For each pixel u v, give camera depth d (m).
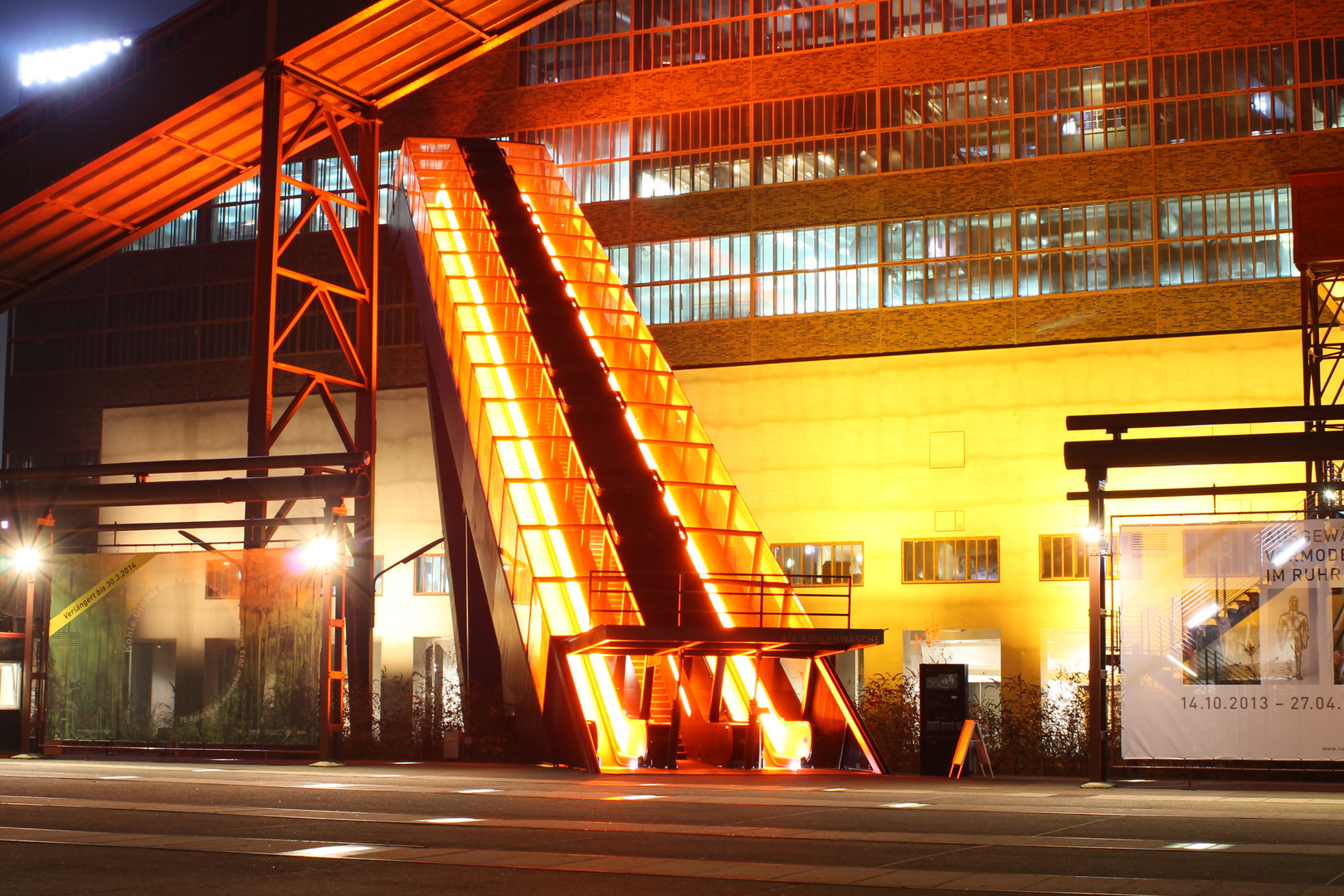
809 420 53.97
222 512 60.84
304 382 61.69
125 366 64.69
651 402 42.25
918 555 51.91
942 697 28.03
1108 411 50.00
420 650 58.84
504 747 33.75
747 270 55.75
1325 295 47.34
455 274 46.06
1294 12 49.66
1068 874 10.84
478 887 10.08
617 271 57.53
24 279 55.84
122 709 32.00
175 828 14.36
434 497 59.16
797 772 29.95
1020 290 51.91
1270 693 20.55
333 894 9.74
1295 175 35.56
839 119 55.19
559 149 59.09
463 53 47.31
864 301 53.94
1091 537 22.72
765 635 30.05
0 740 34.50
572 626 33.06
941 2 54.34
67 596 32.81
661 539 35.59
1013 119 52.84
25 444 65.62
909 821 15.39
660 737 31.03
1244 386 48.41
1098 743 22.45
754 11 56.94
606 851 12.41
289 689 30.92
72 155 48.84
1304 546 20.64
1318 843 12.98
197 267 64.12
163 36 47.53
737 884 10.24
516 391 41.00
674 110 57.53
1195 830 14.31
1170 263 50.12
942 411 52.28
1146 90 51.19
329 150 62.72
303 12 44.34
